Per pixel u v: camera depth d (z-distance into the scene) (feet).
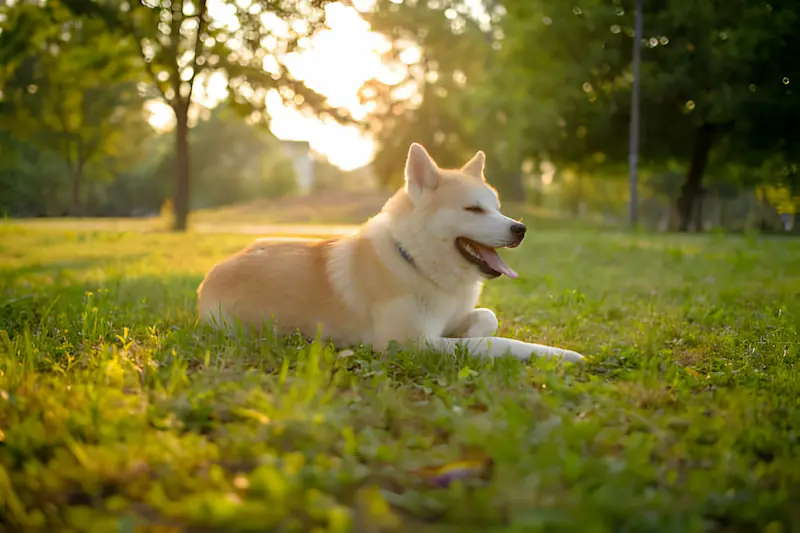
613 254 45.52
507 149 112.78
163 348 14.53
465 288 16.46
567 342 17.34
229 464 8.36
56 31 87.81
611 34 96.48
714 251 47.21
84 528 7.00
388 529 6.86
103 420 9.62
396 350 14.74
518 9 102.37
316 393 10.63
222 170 267.18
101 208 218.38
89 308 18.11
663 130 99.30
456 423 9.46
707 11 90.17
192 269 35.17
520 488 7.32
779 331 17.75
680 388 12.26
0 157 100.63
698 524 6.70
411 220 15.84
